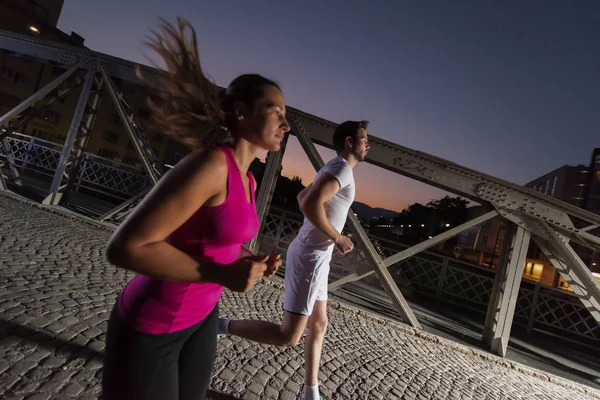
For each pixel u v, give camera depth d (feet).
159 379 3.81
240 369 9.63
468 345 18.47
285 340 7.58
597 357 23.12
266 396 8.82
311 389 8.32
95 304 11.30
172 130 3.86
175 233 3.63
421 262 29.01
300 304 7.54
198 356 4.24
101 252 17.43
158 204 3.18
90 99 25.66
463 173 18.66
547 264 107.24
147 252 3.13
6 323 8.71
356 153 8.46
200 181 3.34
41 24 98.68
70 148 24.77
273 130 4.04
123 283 14.02
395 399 10.57
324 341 13.44
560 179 146.20
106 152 131.54
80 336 9.16
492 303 19.38
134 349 3.66
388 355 13.98
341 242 7.60
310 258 7.65
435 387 12.19
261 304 15.70
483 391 13.05
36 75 100.07
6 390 6.63
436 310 25.93
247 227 3.89
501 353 18.02
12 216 19.31
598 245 17.66
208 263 3.47
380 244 30.17
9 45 25.96
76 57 24.09
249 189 4.19
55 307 10.26
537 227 18.31
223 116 3.92
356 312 18.30
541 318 26.78
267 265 3.82
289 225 25.86
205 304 4.04
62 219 22.02
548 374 16.81
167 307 3.71
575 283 18.48
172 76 3.78
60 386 7.20
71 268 14.03
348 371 11.50
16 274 11.93
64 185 25.82
